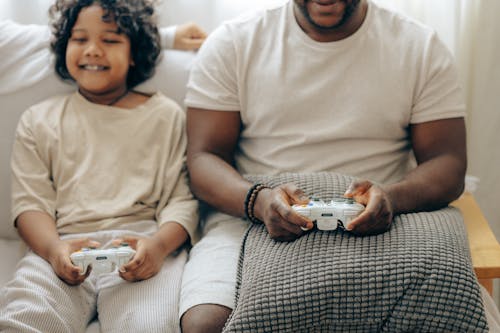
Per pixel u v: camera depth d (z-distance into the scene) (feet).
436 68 4.50
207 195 4.49
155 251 4.28
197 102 4.68
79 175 4.67
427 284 3.51
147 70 5.11
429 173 4.36
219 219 4.59
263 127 4.66
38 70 4.99
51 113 4.83
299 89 4.57
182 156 4.89
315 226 3.87
